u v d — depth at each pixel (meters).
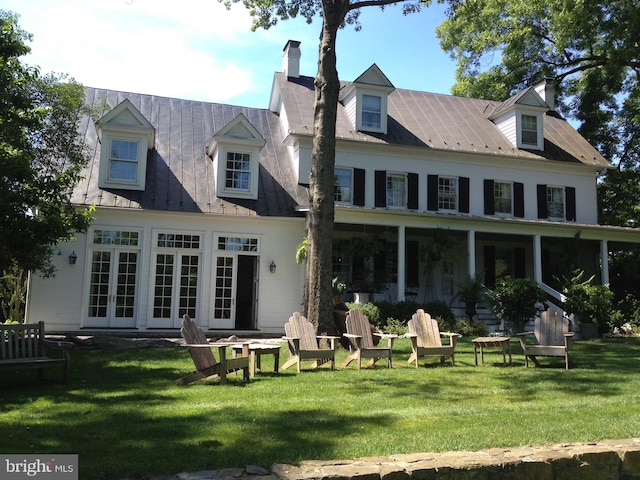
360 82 20.02
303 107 20.27
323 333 11.70
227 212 16.75
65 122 14.25
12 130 9.38
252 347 8.96
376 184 19.64
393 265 20.11
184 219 16.50
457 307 19.66
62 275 15.23
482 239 21.48
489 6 26.94
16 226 7.77
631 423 5.64
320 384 8.01
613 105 28.92
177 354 11.43
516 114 21.73
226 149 17.53
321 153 12.41
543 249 22.00
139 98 20.67
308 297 12.03
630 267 22.59
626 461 4.55
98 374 8.93
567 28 24.59
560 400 6.96
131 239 16.03
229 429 5.18
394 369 9.65
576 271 18.88
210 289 16.55
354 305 16.11
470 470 4.07
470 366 10.14
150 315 15.95
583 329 16.66
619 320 17.62
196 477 3.70
